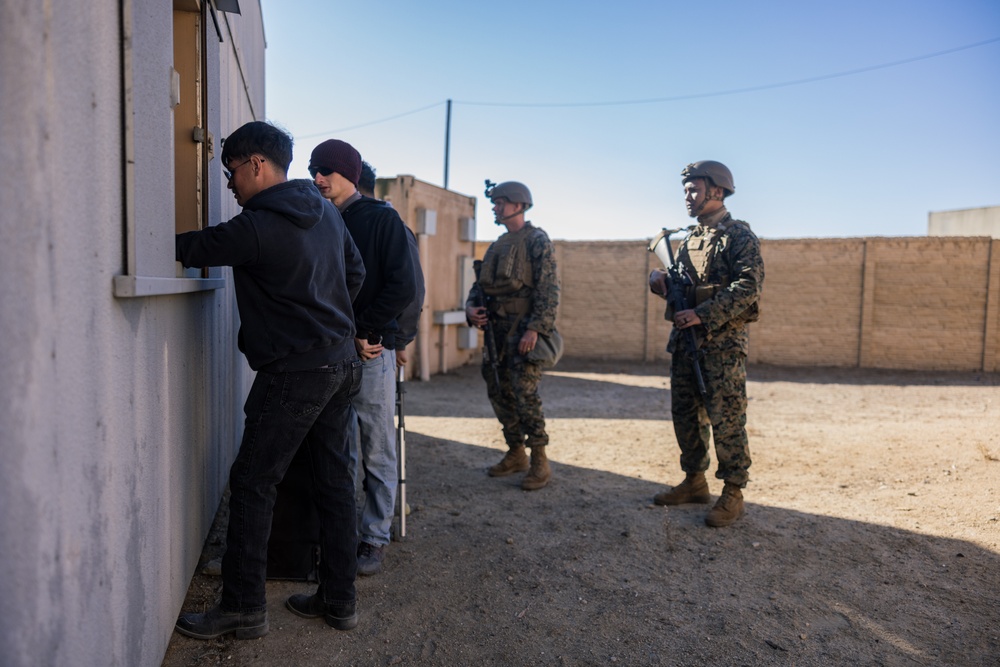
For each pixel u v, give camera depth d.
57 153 1.44
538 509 4.17
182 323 2.52
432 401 8.42
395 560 3.38
